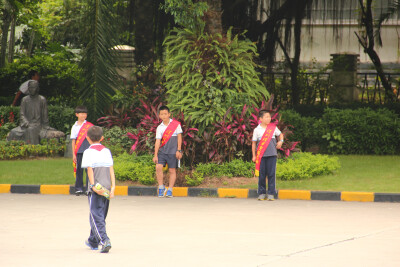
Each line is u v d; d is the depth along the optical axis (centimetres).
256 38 5284
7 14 6994
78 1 7694
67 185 3131
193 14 3556
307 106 5244
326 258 1678
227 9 5116
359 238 1967
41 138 4431
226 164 3269
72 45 8650
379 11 5472
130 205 2738
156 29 5362
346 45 6084
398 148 4312
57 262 1644
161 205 2739
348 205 2742
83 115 3011
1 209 2612
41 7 8269
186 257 1697
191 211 2562
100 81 3966
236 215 2458
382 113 4406
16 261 1658
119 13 5409
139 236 2017
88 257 1705
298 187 3058
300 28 5309
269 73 5541
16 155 4150
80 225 2234
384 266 1585
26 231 2114
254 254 1734
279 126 3459
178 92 3531
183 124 3366
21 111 4444
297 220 2333
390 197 2852
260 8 5234
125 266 1598
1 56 7006
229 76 3575
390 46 6022
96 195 1777
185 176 3184
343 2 5212
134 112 4381
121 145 4119
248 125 3403
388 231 2098
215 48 3531
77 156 3012
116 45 4047
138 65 4888
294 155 3506
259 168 2897
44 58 6400
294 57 5391
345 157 4159
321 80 5497
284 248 1814
